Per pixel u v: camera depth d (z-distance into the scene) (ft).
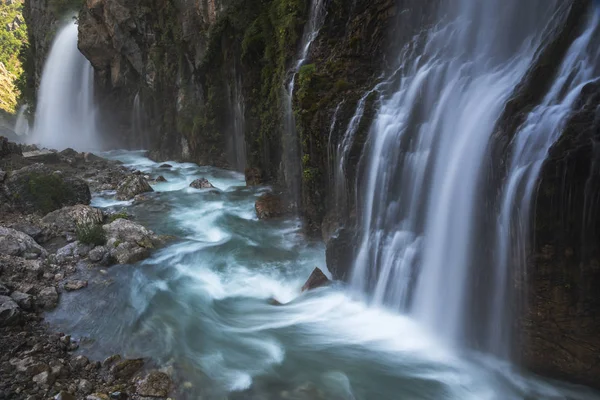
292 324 25.16
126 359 21.20
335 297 27.81
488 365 20.12
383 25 33.55
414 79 29.04
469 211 21.02
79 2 115.34
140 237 35.91
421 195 24.27
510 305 19.02
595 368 17.38
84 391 18.65
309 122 32.81
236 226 41.16
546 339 18.13
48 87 114.83
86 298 27.40
